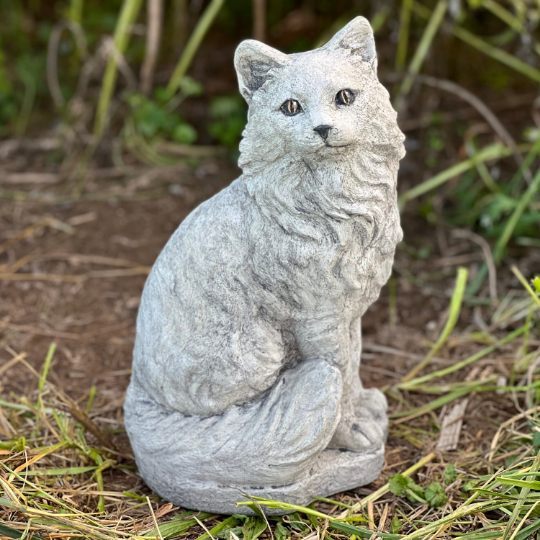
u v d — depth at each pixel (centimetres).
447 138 433
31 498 200
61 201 403
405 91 398
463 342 302
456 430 247
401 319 323
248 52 175
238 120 444
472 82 482
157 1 422
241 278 187
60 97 466
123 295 335
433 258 362
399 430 250
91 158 445
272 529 203
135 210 396
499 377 273
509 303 324
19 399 255
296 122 170
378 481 222
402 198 349
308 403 191
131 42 540
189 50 429
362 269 186
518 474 187
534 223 363
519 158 392
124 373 286
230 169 436
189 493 203
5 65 527
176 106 482
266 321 192
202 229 190
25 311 323
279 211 179
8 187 417
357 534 194
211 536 189
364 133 174
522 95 468
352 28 175
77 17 472
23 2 570
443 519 189
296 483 199
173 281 194
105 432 245
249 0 548
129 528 199
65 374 285
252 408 199
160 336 197
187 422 201
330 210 178
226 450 195
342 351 195
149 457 206
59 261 356
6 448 215
